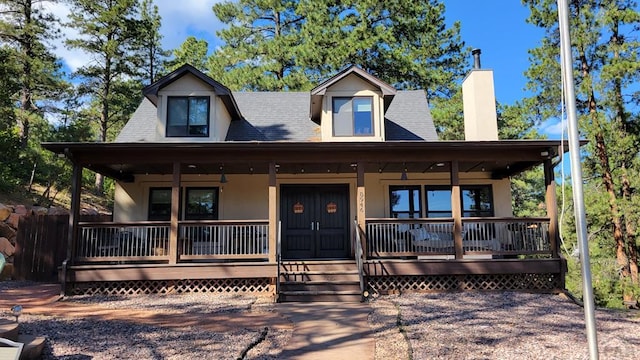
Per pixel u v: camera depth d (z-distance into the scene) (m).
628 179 15.32
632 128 15.48
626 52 14.73
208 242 10.69
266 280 9.59
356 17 21.28
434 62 23.19
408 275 9.64
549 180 10.05
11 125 17.98
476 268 9.62
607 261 16.22
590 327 3.64
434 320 7.06
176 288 9.48
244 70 22.14
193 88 11.98
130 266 9.31
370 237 10.06
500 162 10.55
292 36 22.41
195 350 5.34
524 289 9.77
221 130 12.19
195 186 12.40
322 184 12.47
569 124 3.86
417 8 21.95
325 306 8.31
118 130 27.84
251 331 6.33
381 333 6.27
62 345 5.45
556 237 9.78
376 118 11.93
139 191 12.37
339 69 20.48
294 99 14.79
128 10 23.88
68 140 16.72
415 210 12.56
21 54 18.94
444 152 10.08
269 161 9.93
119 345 5.53
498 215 12.49
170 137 11.72
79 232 9.66
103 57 23.98
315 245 12.22
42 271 11.31
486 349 5.47
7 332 4.85
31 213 12.24
